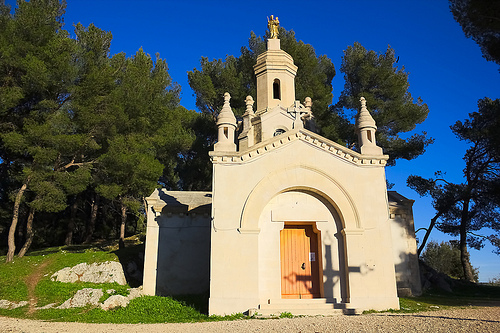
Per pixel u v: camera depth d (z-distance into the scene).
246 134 22.62
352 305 15.15
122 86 26.14
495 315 11.93
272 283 15.73
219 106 34.81
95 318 14.80
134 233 41.69
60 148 23.30
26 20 22.92
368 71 29.06
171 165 36.28
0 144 26.69
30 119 23.20
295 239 17.09
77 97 23.97
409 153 30.17
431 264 41.94
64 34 25.86
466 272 30.12
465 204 30.75
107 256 22.47
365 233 16.05
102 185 24.84
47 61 23.05
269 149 16.56
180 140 33.84
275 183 16.27
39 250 31.42
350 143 31.48
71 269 20.84
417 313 13.90
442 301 18.66
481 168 30.98
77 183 23.81
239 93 33.41
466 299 20.14
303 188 16.56
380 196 16.48
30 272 21.00
